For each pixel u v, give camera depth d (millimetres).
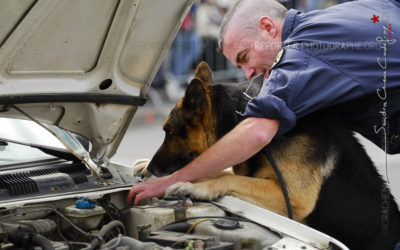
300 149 3238
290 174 3213
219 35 3631
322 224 3234
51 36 2406
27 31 2311
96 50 2600
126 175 3094
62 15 2354
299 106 2916
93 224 2436
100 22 2500
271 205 3164
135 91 2924
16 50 2340
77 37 2492
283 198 3178
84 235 2320
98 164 2990
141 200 2807
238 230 2406
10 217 2275
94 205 2469
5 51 2312
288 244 2303
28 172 2793
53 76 2553
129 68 2816
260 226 2516
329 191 3191
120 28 2562
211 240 2234
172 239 2258
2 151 3295
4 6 2176
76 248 2279
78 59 2580
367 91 2996
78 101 2650
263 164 3395
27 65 2436
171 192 2900
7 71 2389
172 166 3562
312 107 2926
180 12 2789
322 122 3301
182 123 3555
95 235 2199
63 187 2658
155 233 2385
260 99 2863
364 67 2988
